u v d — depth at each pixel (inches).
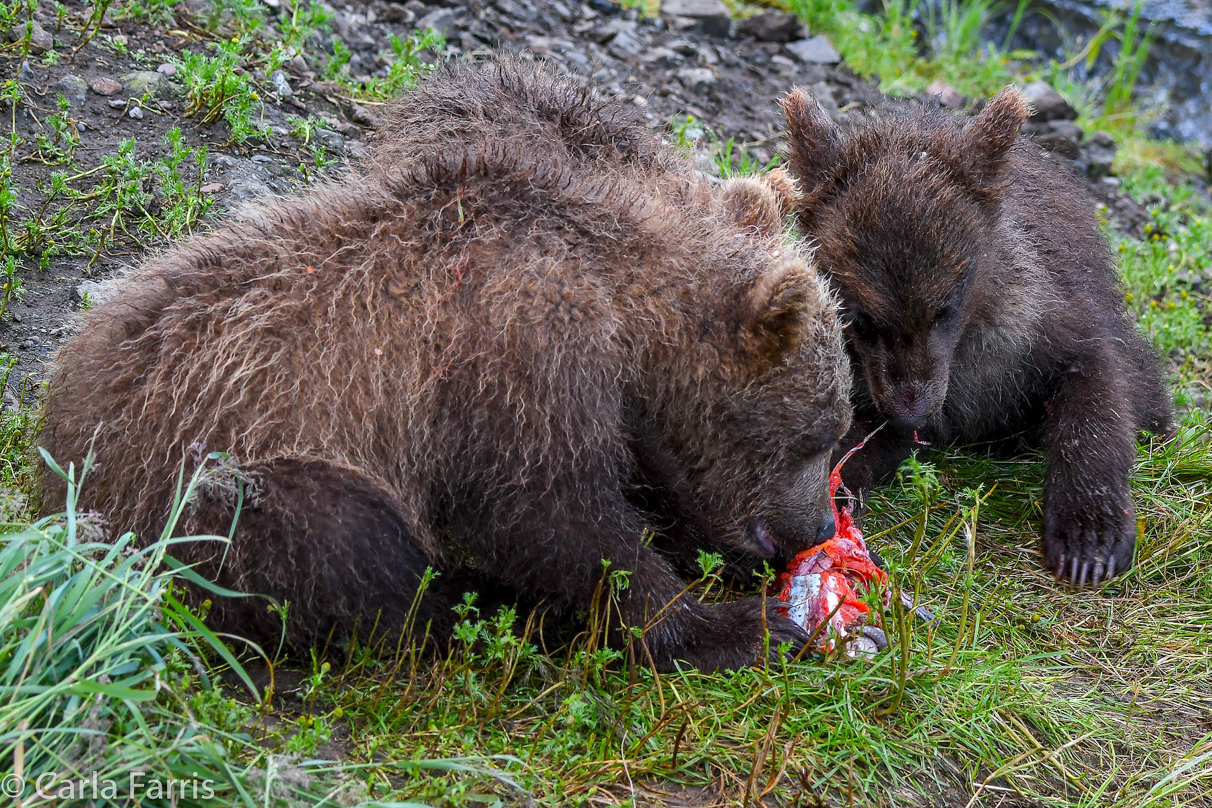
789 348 330.0
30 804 228.8
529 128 439.2
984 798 309.6
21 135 479.8
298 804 251.0
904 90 844.0
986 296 440.8
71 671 256.5
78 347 323.9
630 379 331.6
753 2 906.1
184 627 281.3
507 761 282.7
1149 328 604.4
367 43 636.7
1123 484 433.4
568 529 319.0
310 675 309.4
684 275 336.2
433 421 316.8
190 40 564.1
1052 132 824.9
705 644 338.0
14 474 349.7
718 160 637.3
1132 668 371.6
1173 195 831.1
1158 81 1086.4
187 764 247.4
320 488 298.4
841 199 430.3
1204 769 327.6
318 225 328.8
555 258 322.7
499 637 301.1
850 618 348.5
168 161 477.4
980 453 494.9
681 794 287.9
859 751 306.7
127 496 303.0
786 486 354.3
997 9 1133.1
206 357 305.6
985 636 372.8
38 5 544.1
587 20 772.0
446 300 316.8
